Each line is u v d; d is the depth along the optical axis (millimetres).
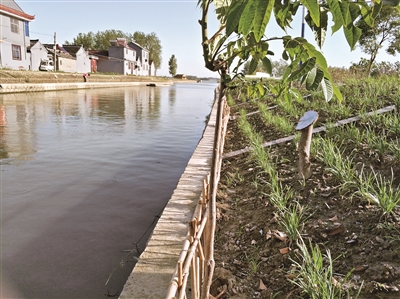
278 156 5180
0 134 9562
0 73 21969
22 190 5430
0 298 2891
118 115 15000
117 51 52719
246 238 3195
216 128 1681
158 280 2551
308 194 3555
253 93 1710
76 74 33000
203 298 1948
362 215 2943
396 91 6641
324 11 1308
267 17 855
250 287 2516
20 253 3609
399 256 2373
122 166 7023
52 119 12773
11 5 26984
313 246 2754
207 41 1416
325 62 1096
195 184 4633
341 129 5402
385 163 3842
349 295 2166
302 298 2236
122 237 4039
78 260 3514
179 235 3219
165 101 23891
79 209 4797
